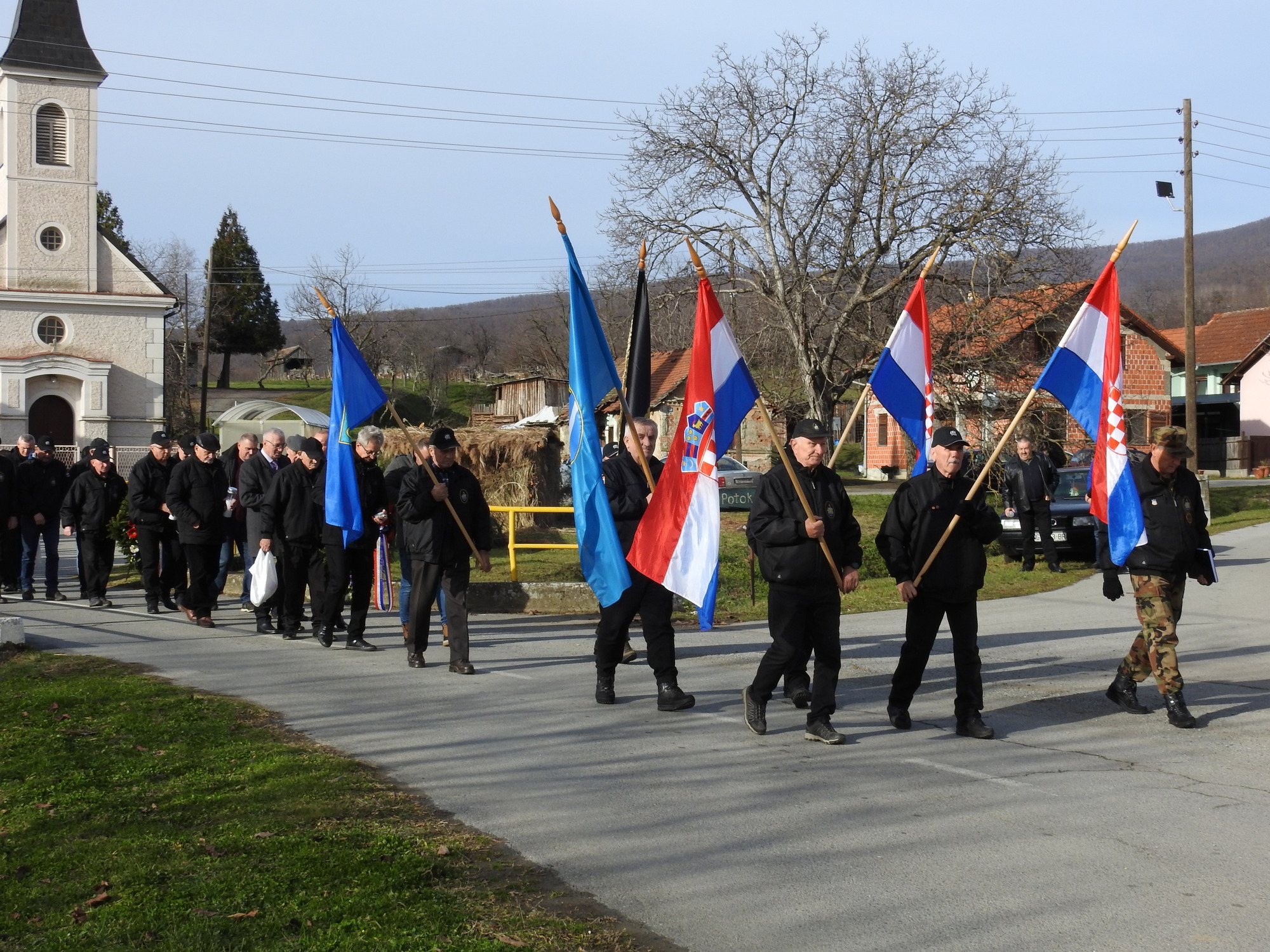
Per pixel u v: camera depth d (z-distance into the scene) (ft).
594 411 27.66
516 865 16.16
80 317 145.18
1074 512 60.44
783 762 21.84
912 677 24.38
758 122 100.53
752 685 24.08
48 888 15.17
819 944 13.65
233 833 17.25
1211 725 24.94
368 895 14.83
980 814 18.56
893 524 23.90
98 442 45.96
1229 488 115.65
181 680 29.45
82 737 23.21
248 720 24.82
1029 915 14.43
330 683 29.45
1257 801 19.25
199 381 311.68
